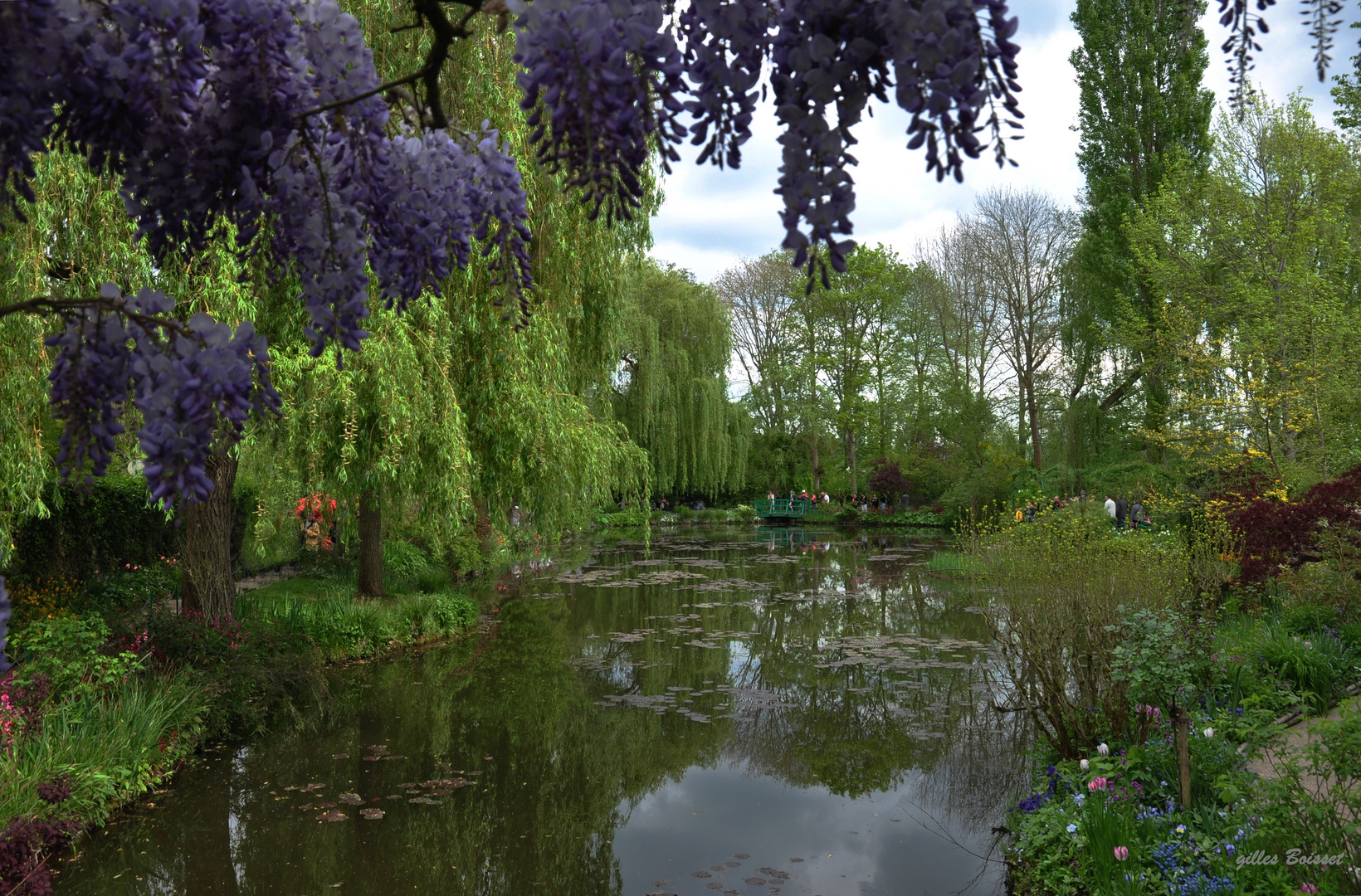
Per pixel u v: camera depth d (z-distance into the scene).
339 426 6.78
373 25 6.46
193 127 1.20
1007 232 25.72
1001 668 8.20
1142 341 13.48
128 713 5.18
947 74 0.80
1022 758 5.67
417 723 6.61
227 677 6.28
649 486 10.54
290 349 6.04
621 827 4.73
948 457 31.16
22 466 5.09
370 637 8.77
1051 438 25.14
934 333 31.80
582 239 8.31
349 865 4.26
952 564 15.98
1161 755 4.13
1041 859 3.89
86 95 1.05
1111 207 19.33
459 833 4.64
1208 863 3.20
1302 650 5.59
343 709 6.96
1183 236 12.29
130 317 1.03
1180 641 3.93
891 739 6.15
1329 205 11.27
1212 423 11.43
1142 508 14.46
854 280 33.97
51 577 7.80
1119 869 3.38
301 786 5.29
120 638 5.97
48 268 5.02
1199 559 7.18
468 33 1.09
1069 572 5.79
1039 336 25.45
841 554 20.61
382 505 8.69
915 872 4.12
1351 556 6.74
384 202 1.44
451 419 6.91
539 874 4.16
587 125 0.91
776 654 9.02
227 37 1.16
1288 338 10.59
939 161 0.83
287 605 8.64
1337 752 2.94
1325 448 9.98
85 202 5.09
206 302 5.22
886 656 8.81
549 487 8.36
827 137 0.87
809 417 34.75
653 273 24.67
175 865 4.23
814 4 0.87
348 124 1.29
